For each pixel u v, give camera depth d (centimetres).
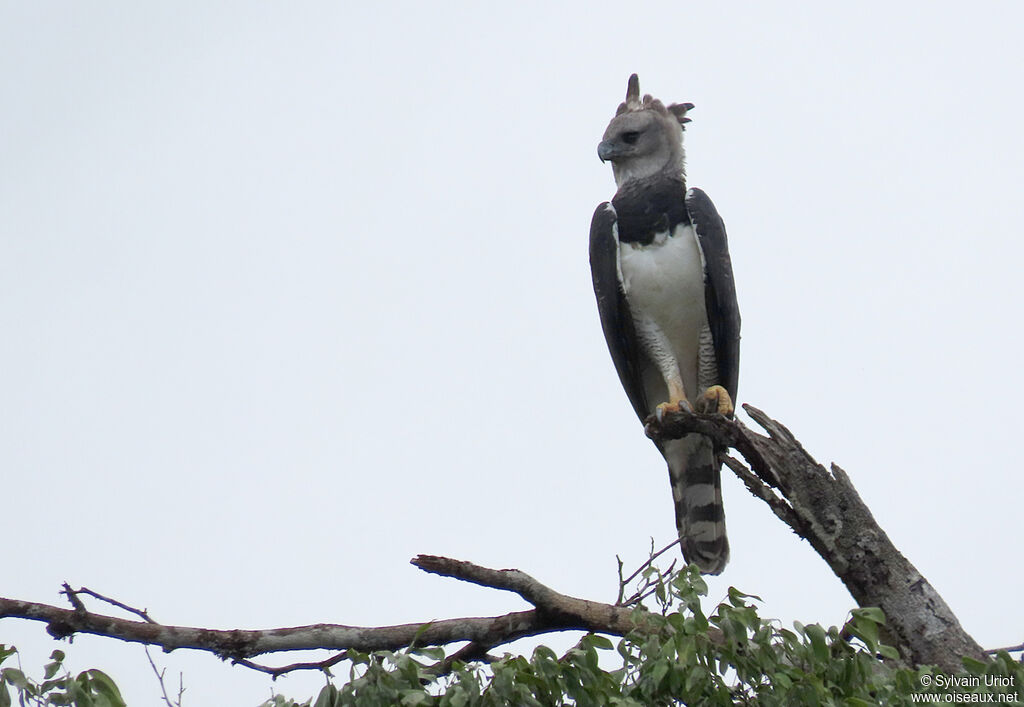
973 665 911
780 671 889
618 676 893
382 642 1051
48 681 830
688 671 875
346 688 871
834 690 901
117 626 1006
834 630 919
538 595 1040
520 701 873
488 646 1077
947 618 1095
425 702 853
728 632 898
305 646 1040
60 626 998
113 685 834
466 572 1025
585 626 1058
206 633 1025
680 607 899
